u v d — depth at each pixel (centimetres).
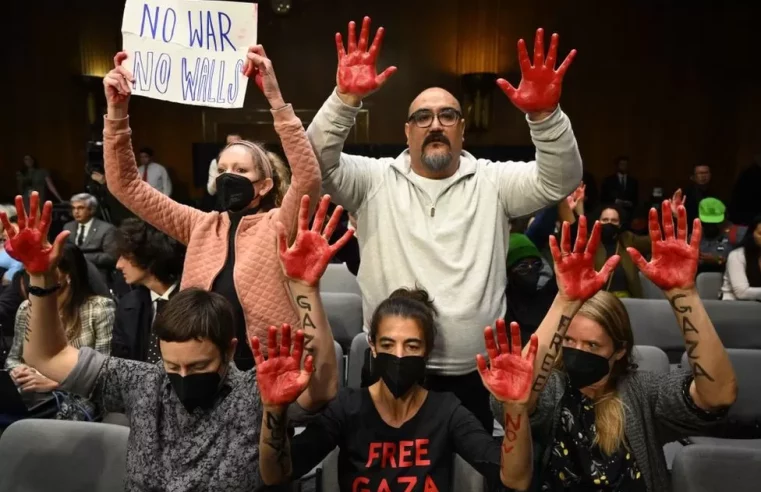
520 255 248
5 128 1007
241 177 188
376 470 164
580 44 977
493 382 138
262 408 152
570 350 162
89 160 807
